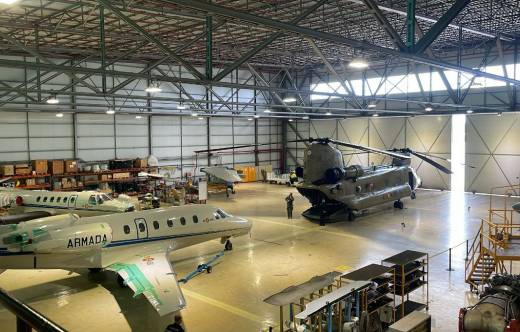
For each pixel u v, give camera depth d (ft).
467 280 51.47
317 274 57.67
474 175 124.26
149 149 133.39
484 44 115.44
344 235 78.84
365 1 35.27
